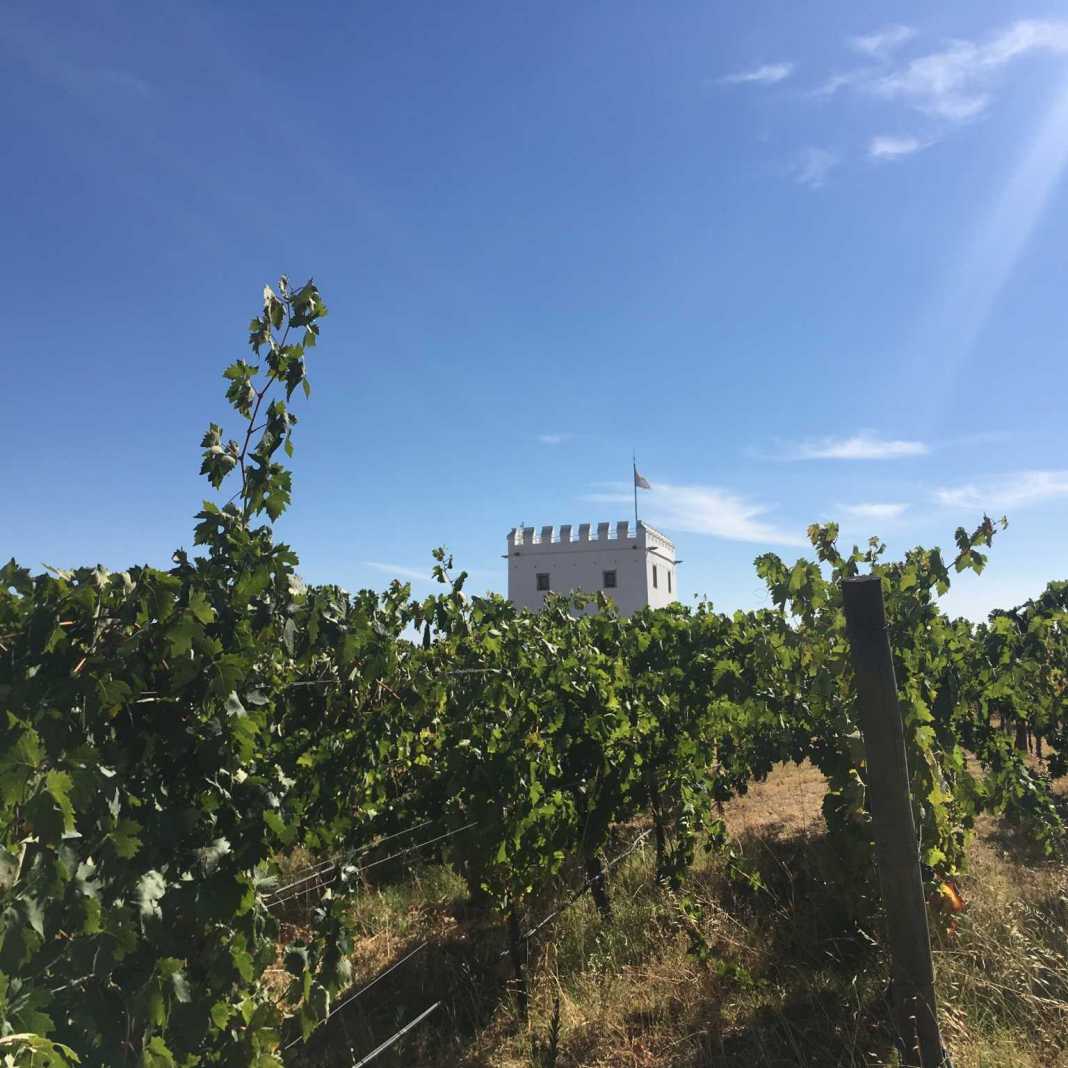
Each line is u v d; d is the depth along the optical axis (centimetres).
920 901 353
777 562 557
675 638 691
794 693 539
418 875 686
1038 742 988
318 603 322
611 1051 402
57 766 204
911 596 529
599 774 589
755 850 679
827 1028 405
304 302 324
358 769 434
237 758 262
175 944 251
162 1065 228
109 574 240
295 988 334
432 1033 438
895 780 354
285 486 313
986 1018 394
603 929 547
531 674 520
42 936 195
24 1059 176
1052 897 533
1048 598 795
